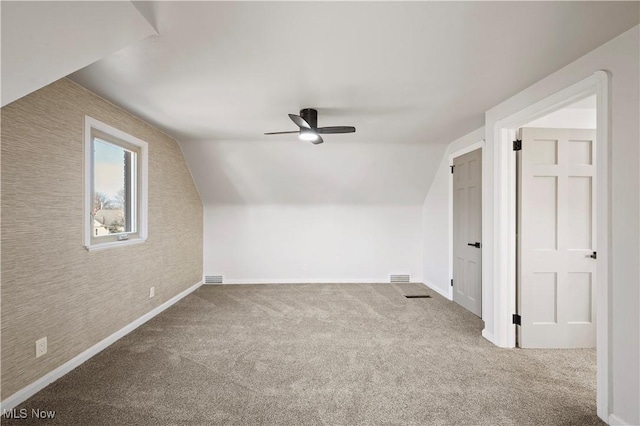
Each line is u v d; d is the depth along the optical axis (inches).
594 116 112.1
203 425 70.5
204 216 218.5
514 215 112.7
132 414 74.0
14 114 76.9
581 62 80.7
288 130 154.9
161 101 113.8
